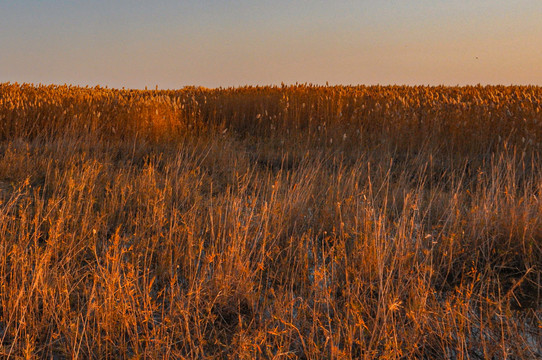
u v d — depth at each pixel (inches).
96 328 106.7
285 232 167.8
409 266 136.6
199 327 105.0
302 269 133.9
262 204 171.6
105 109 387.2
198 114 482.6
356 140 365.4
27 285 117.8
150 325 110.9
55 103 384.8
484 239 164.1
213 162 284.5
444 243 151.6
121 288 108.3
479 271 147.0
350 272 136.6
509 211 176.2
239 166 286.5
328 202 193.3
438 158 319.9
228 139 386.3
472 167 292.8
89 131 346.6
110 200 190.2
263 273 142.4
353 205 182.2
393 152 342.3
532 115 341.4
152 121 380.2
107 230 167.0
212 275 129.1
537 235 161.2
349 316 114.1
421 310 104.8
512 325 113.7
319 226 179.6
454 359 100.0
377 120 392.2
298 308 113.3
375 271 133.8
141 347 99.0
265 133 430.6
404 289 126.3
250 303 121.0
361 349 95.7
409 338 102.6
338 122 392.8
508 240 162.2
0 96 461.4
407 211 169.0
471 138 335.3
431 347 103.5
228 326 113.3
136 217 173.9
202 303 119.7
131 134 361.4
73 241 142.9
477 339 107.7
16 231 151.3
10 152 258.5
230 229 157.6
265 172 281.6
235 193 227.0
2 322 108.5
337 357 90.4
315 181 231.0
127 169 269.9
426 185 261.4
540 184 196.2
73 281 127.2
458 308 109.1
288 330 104.6
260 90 639.8
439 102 414.0
